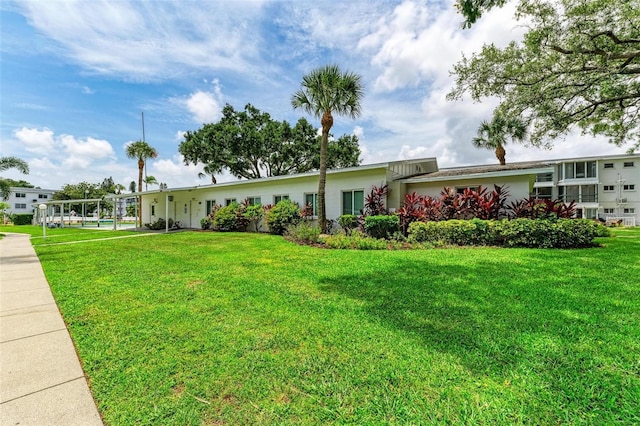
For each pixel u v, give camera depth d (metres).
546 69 8.78
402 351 2.53
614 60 8.58
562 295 3.96
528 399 1.88
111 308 3.82
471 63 9.43
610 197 24.23
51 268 6.54
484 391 1.97
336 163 26.42
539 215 9.13
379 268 5.86
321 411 1.82
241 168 25.86
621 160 23.81
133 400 1.98
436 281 4.79
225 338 2.88
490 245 8.86
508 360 2.36
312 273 5.56
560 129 10.19
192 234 15.20
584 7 7.44
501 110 9.98
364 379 2.14
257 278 5.25
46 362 2.51
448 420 1.72
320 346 2.67
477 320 3.17
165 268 6.29
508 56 8.86
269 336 2.90
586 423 1.67
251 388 2.08
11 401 1.97
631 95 9.34
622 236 11.98
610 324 3.00
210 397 2.00
